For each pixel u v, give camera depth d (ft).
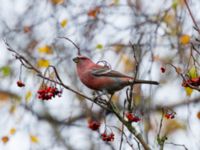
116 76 38.34
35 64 47.80
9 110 46.73
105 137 33.24
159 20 47.50
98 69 39.04
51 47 47.88
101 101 32.71
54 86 33.32
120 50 47.73
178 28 45.60
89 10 48.91
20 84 34.86
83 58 40.06
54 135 48.98
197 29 35.63
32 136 43.47
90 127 34.01
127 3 48.93
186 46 44.42
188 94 38.34
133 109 32.35
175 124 45.83
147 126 39.93
